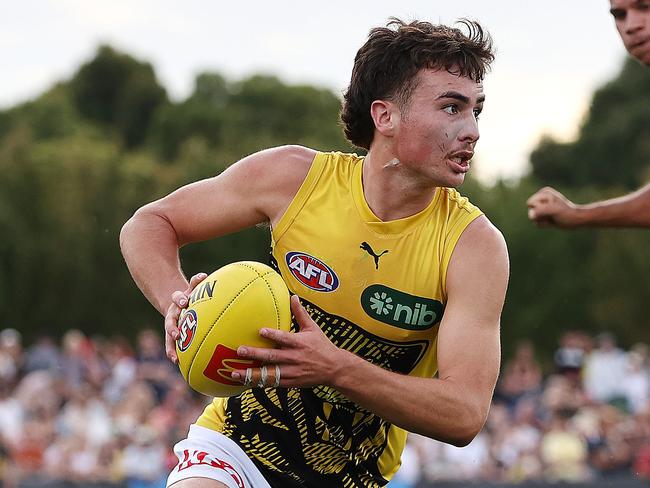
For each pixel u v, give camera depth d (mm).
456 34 10195
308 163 10789
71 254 79875
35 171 82875
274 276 9969
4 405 31859
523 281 81000
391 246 10328
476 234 10281
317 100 123938
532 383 39250
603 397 38719
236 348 9555
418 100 10086
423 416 9453
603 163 111000
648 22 12188
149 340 37875
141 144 138000
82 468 30375
